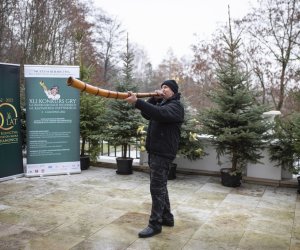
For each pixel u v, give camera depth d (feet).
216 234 11.73
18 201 15.15
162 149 10.96
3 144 18.71
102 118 21.79
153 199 11.35
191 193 16.92
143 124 20.13
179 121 10.91
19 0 51.44
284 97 46.14
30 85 19.58
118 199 15.62
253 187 18.37
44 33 53.31
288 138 17.71
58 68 20.02
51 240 10.98
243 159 18.22
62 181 18.94
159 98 11.60
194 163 21.27
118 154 27.81
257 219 13.35
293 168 17.70
